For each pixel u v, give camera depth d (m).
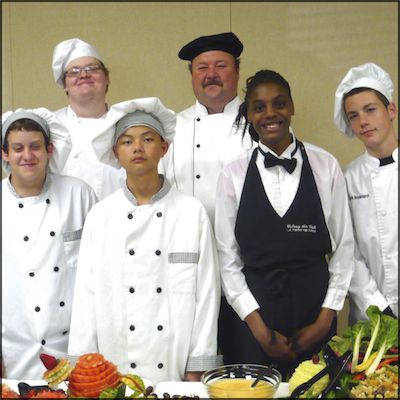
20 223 1.88
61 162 1.97
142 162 1.72
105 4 2.71
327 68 2.62
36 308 1.84
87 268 1.76
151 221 1.75
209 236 1.78
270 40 2.63
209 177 2.13
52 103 2.77
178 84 2.71
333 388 1.23
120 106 1.73
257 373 1.32
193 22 2.68
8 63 2.77
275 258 1.76
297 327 1.76
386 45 2.59
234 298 1.81
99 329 1.72
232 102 2.19
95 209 1.79
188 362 1.72
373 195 1.94
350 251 1.84
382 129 1.91
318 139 2.65
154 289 1.72
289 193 1.80
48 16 2.73
